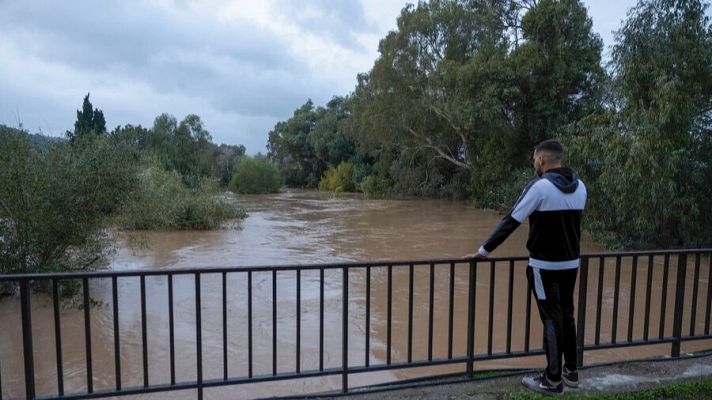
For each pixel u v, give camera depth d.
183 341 6.45
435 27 28.59
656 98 12.09
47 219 8.24
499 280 9.75
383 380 5.32
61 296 8.41
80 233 8.71
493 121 24.62
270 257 12.62
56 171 8.51
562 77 23.48
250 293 3.39
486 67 23.98
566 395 3.38
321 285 3.52
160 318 7.41
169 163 21.77
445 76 25.73
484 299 8.44
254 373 5.45
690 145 12.79
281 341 6.49
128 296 8.72
